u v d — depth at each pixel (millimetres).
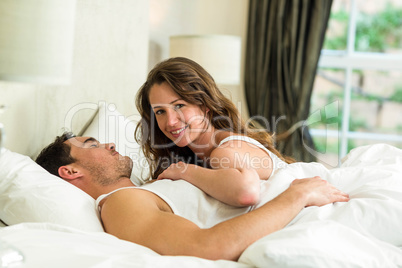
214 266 1073
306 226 1154
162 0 3533
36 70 1306
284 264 1050
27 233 1174
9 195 1420
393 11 4328
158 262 1054
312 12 3982
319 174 1654
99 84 2580
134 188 1381
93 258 1039
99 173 1719
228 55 3408
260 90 4090
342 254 1097
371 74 4355
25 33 1284
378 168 1717
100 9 2537
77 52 2389
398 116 4367
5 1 1259
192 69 1710
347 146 4379
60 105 2275
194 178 1427
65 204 1396
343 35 4371
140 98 1935
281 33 4020
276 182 1461
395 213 1338
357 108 4359
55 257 1038
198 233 1172
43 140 2154
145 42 2943
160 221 1224
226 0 4234
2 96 1797
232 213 1369
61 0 1338
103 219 1340
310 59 3994
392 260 1183
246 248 1153
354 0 4328
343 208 1352
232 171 1362
